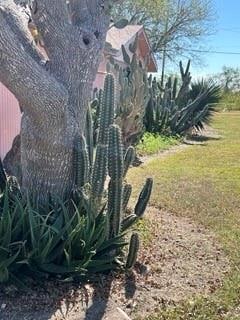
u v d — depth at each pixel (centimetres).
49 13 374
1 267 320
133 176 829
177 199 656
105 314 325
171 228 515
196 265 414
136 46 1174
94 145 512
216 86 1608
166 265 411
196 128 1587
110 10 405
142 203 424
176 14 2908
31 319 310
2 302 325
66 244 343
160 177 826
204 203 637
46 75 344
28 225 340
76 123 388
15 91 338
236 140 1459
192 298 353
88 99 402
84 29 387
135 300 347
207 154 1132
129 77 1068
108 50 570
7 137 803
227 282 381
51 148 371
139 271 393
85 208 372
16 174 442
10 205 373
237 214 585
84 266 354
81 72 387
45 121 355
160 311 333
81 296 343
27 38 380
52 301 332
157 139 1245
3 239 324
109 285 364
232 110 3584
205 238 486
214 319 324
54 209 369
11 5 380
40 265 340
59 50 380
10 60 321
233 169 920
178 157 1079
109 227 374
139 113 998
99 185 376
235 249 453
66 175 388
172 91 1532
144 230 490
